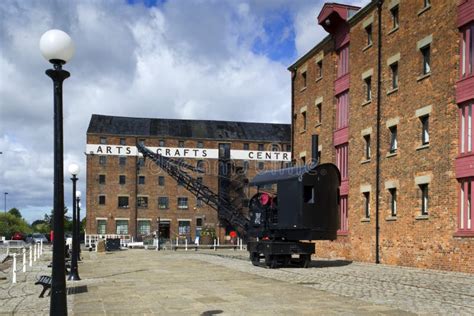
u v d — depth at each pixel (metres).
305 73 35.06
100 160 76.25
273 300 11.84
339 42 30.11
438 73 20.81
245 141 79.50
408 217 22.31
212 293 13.18
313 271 19.80
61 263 6.88
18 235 81.38
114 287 14.78
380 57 25.34
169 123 82.38
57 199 6.89
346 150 29.11
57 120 6.95
